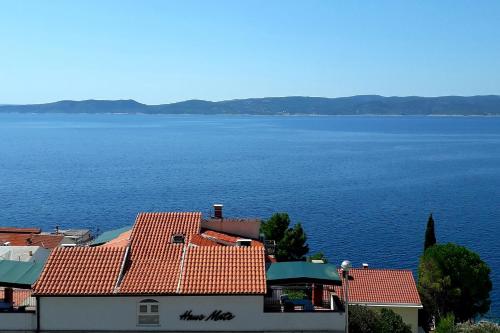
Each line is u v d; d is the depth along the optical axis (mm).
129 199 154500
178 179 193625
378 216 137250
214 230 56844
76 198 156375
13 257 53281
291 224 126500
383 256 102250
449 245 66562
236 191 169500
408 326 49312
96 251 35781
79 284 33062
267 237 74875
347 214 139125
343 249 107000
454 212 143625
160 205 145875
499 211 144875
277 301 35250
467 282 63844
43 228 120812
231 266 34406
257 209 142875
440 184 189375
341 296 39969
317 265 36906
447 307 64500
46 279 33375
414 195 168125
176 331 32688
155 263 35406
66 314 32656
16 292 39875
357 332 39469
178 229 49312
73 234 80500
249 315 32750
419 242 112312
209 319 32688
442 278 63781
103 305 32656
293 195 164625
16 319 32625
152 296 32562
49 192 166375
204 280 33375
